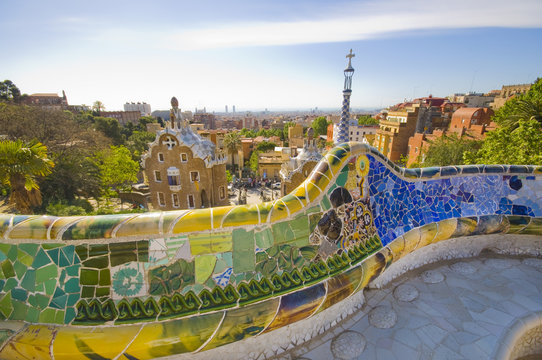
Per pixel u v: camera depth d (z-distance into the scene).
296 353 2.89
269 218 2.55
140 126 72.88
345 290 2.97
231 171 47.72
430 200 4.23
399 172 3.90
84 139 28.86
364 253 3.28
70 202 22.81
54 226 2.24
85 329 2.27
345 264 3.06
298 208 2.71
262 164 41.59
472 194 4.43
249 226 2.49
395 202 3.85
